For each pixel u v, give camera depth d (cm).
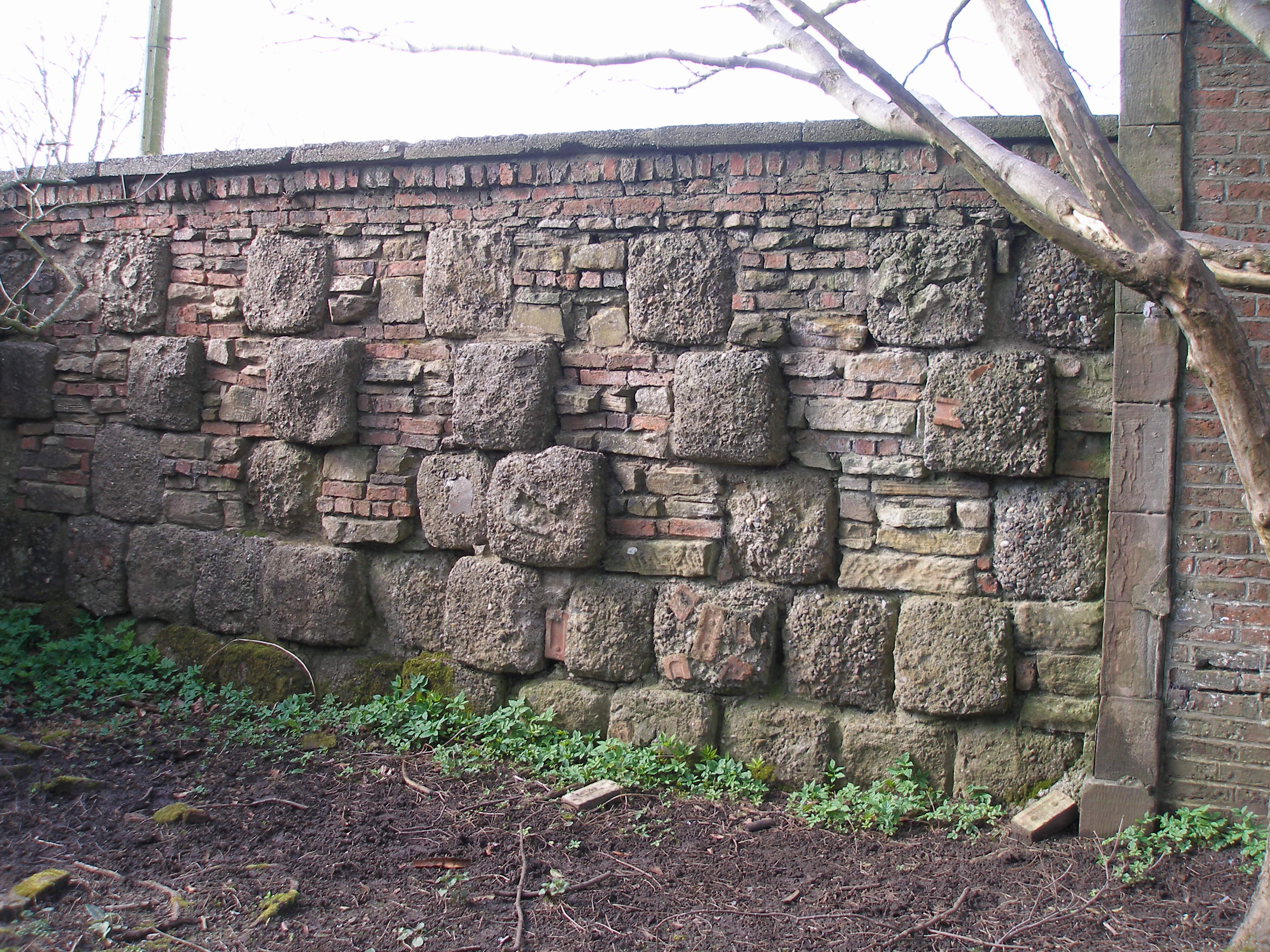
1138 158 385
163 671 527
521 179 475
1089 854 372
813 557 430
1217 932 319
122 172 541
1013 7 288
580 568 462
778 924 325
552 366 466
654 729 446
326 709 489
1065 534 403
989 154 321
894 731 420
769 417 427
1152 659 383
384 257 501
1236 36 378
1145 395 383
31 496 565
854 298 429
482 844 373
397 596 496
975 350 413
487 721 464
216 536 527
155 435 542
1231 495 376
